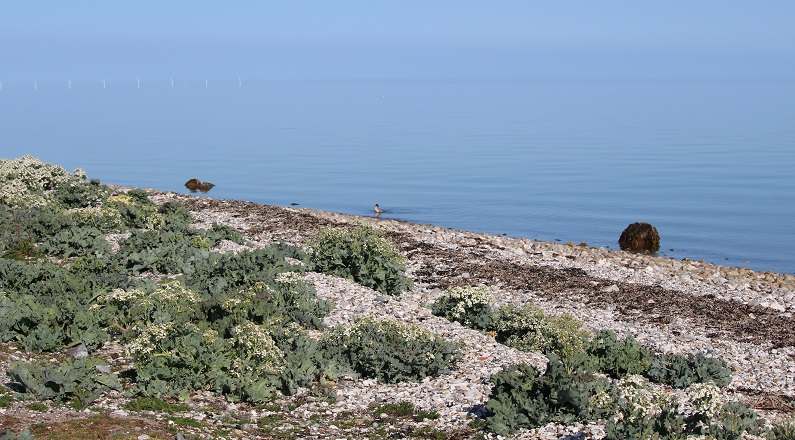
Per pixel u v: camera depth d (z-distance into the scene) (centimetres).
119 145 11031
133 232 2630
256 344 1438
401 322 1708
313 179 7606
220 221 3522
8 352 1488
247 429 1248
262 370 1452
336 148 10912
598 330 2202
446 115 19600
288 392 1448
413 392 1494
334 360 1574
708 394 1184
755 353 2091
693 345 2139
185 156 9644
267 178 7669
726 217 5697
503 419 1294
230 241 2880
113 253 2388
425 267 2919
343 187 7075
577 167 8650
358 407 1410
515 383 1359
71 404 1247
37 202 2964
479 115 19538
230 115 19538
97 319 1648
